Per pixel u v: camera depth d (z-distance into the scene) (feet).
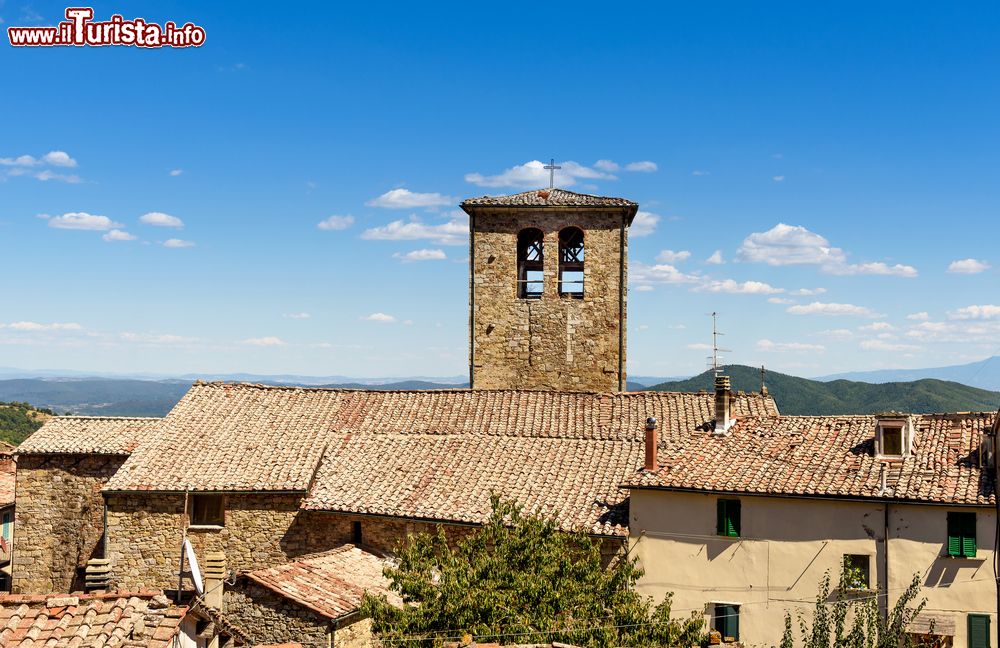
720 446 113.29
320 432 128.16
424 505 111.86
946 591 96.63
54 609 59.36
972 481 98.22
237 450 123.44
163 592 65.31
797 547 101.81
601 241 139.23
